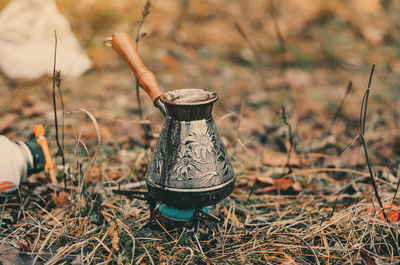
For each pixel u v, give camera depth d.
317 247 1.60
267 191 2.21
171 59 4.68
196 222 1.62
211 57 4.91
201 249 1.58
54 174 2.11
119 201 2.02
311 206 2.01
